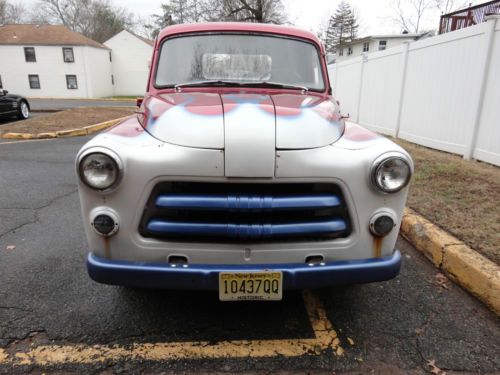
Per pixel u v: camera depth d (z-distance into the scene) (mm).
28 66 33625
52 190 5359
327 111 2568
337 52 48531
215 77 3297
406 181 2143
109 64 38438
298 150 2061
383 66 9062
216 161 2008
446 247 3154
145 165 2029
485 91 5781
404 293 2902
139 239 2127
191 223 2092
